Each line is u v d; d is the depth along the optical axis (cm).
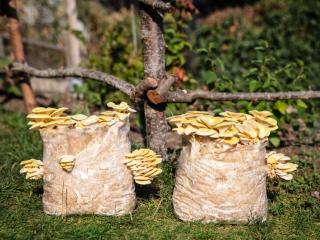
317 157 199
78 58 297
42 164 150
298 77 236
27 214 154
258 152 141
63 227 145
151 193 167
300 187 171
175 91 180
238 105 214
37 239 140
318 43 344
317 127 234
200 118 140
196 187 143
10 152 204
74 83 288
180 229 143
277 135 208
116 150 147
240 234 141
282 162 150
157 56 176
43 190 157
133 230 145
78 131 144
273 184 174
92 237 140
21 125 241
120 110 148
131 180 152
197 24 378
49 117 143
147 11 174
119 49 278
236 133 138
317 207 155
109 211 150
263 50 240
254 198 143
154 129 181
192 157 143
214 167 140
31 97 255
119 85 190
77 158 145
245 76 230
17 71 246
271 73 227
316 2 391
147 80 173
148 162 148
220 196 142
